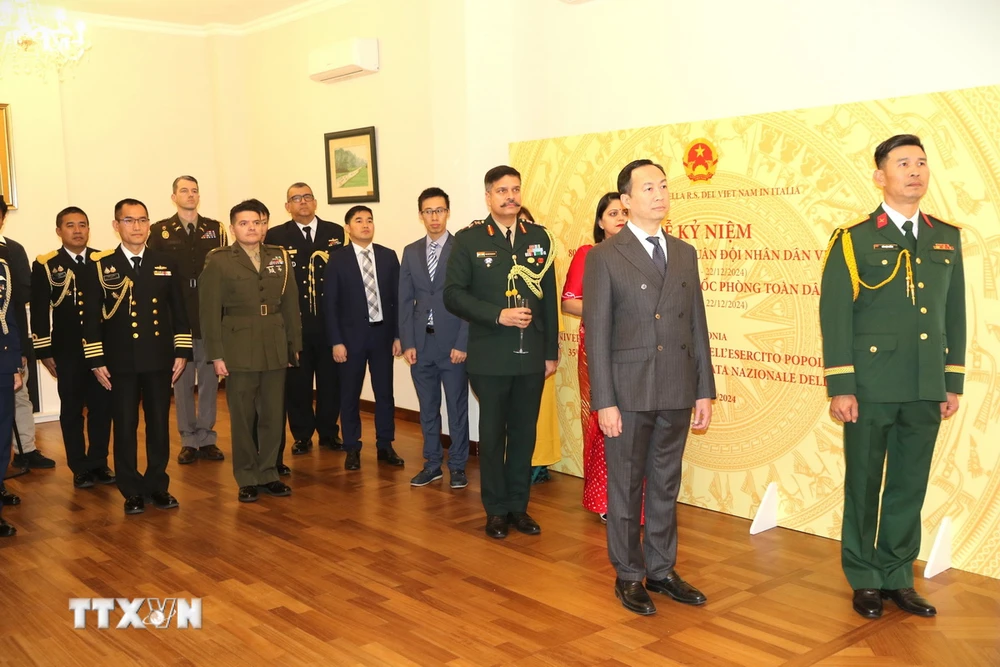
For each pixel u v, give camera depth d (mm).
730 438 4168
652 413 3055
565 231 4801
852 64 3637
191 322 5504
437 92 5301
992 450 3334
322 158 6898
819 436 3822
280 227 5539
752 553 3682
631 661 2756
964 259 3342
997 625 2969
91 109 7090
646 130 4344
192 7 6879
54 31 6758
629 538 3135
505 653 2828
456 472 4754
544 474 4840
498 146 5207
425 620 3090
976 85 3291
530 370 3846
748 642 2869
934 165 3377
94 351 4266
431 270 4727
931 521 3527
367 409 6727
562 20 4840
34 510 4477
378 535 3994
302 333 5406
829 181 3680
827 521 3838
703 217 4160
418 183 6141
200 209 7680
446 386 4711
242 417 4539
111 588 3428
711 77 4148
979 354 3336
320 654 2846
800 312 3830
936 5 3369
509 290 3816
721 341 4156
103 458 5016
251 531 4090
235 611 3191
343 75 6500
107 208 7227
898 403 3008
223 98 7535
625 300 3002
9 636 3010
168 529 4137
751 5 3963
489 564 3617
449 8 5148
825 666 2697
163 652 2879
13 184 6582
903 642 2854
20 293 4465
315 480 4938
